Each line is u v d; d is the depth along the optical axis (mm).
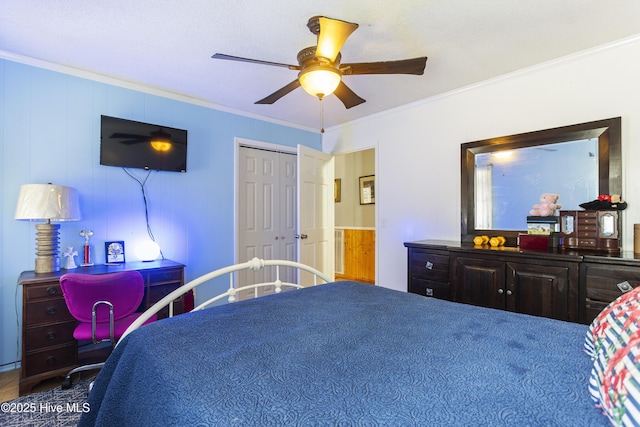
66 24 1940
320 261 4098
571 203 2377
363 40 2113
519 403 706
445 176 3121
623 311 845
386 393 752
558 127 2418
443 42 2150
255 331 1179
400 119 3510
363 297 1675
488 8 1786
